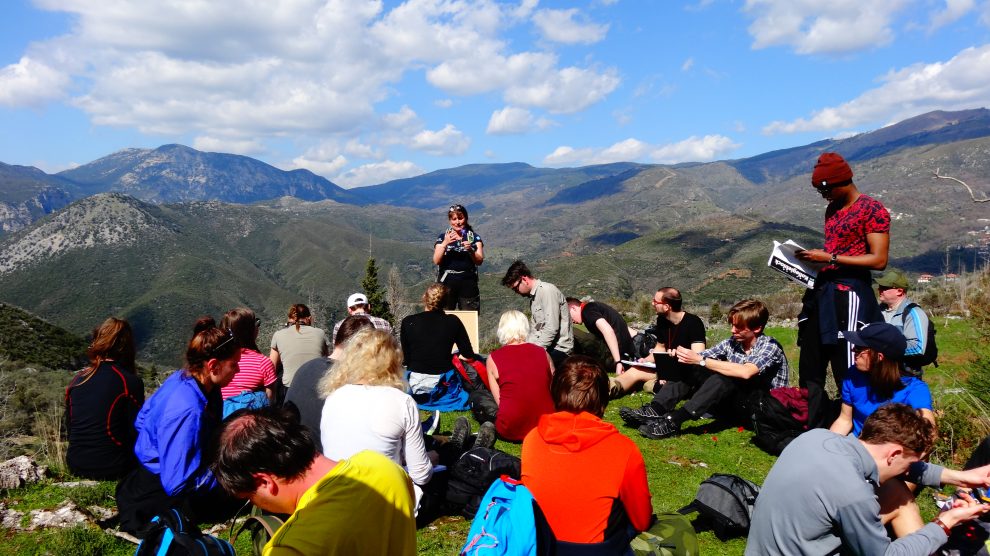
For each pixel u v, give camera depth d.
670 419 6.64
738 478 4.59
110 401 5.36
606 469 3.14
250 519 2.79
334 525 2.19
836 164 5.13
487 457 4.89
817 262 5.18
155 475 4.45
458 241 10.04
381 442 4.04
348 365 4.25
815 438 3.46
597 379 3.39
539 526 2.98
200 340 4.37
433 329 7.68
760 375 6.48
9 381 24.88
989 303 10.80
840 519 3.18
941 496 5.04
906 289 5.67
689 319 7.61
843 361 5.06
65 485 5.32
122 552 4.36
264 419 2.47
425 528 4.72
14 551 4.31
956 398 6.81
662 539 3.43
